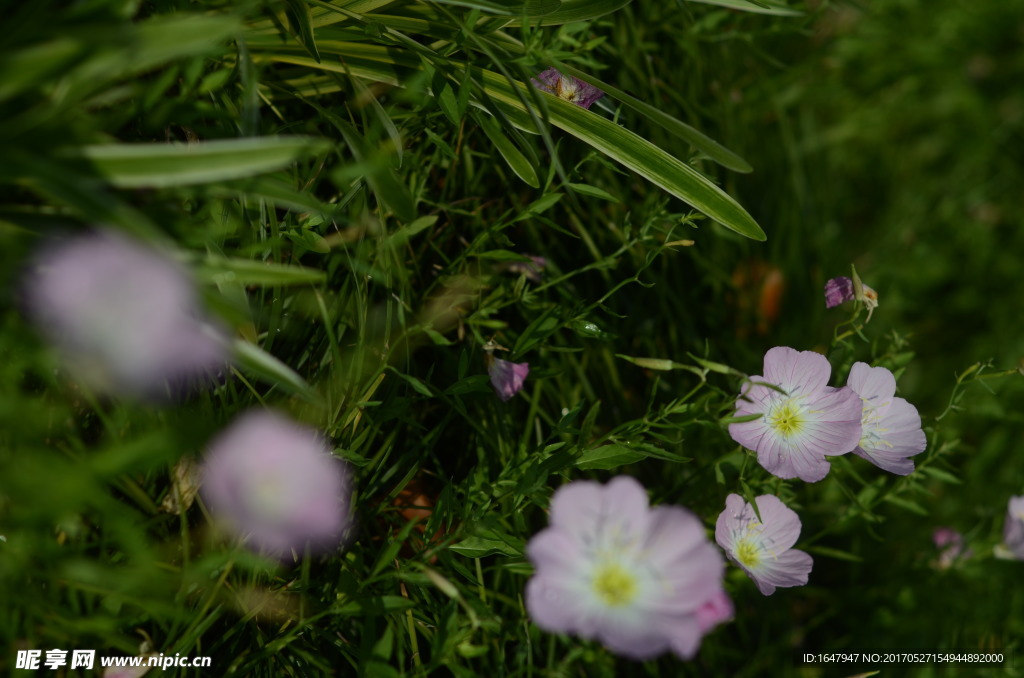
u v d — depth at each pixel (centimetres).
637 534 40
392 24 46
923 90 73
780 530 46
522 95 43
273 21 44
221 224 41
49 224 38
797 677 55
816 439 47
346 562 44
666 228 53
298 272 39
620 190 54
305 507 38
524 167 46
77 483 36
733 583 52
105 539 39
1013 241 70
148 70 42
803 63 67
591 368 53
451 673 47
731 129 60
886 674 55
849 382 48
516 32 50
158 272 35
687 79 58
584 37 51
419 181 48
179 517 42
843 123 70
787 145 63
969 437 63
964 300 68
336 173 40
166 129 42
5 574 37
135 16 41
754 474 49
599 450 44
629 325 54
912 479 51
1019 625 57
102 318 36
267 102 45
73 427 40
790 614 56
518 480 45
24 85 35
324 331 45
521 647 46
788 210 62
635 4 57
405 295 47
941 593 57
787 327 60
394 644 45
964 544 56
